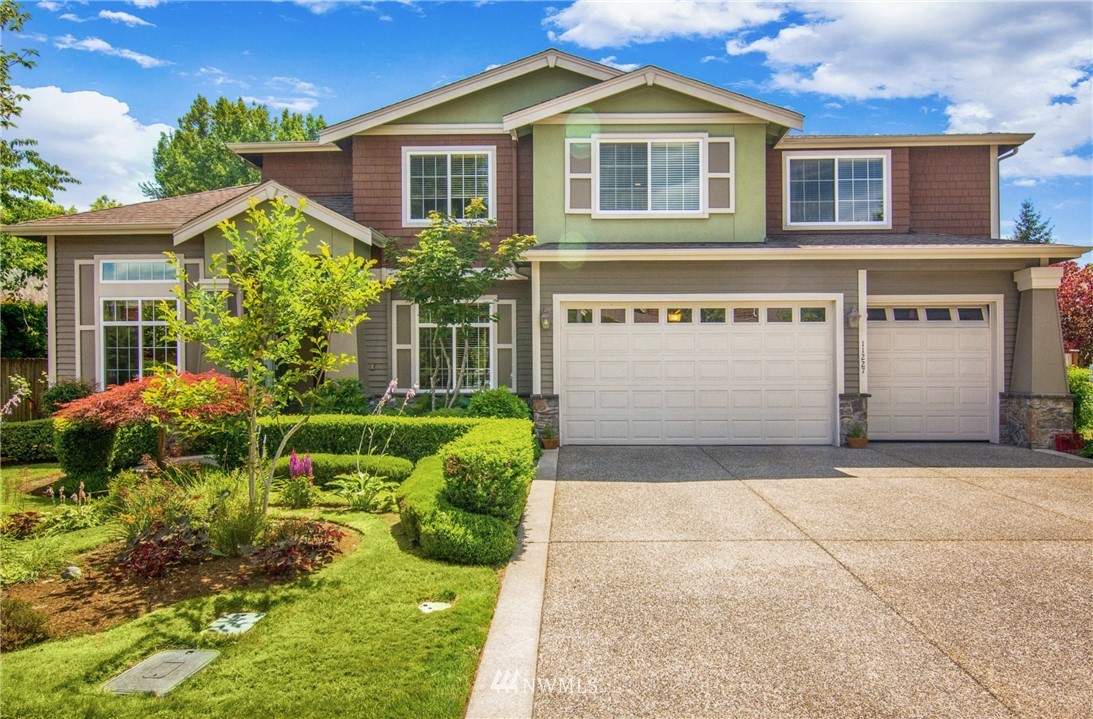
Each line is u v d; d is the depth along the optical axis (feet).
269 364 19.63
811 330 36.96
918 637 12.94
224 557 17.12
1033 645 12.59
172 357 40.73
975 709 10.41
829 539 19.38
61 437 26.71
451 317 35.58
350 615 13.43
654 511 22.74
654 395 37.27
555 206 40.52
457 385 38.17
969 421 38.40
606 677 11.41
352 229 37.17
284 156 48.06
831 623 13.60
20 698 10.23
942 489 25.86
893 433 38.63
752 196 40.01
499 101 43.34
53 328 40.93
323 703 10.12
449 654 11.78
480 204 37.68
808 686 11.11
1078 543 18.88
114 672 11.14
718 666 11.81
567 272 37.04
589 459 32.78
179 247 40.73
